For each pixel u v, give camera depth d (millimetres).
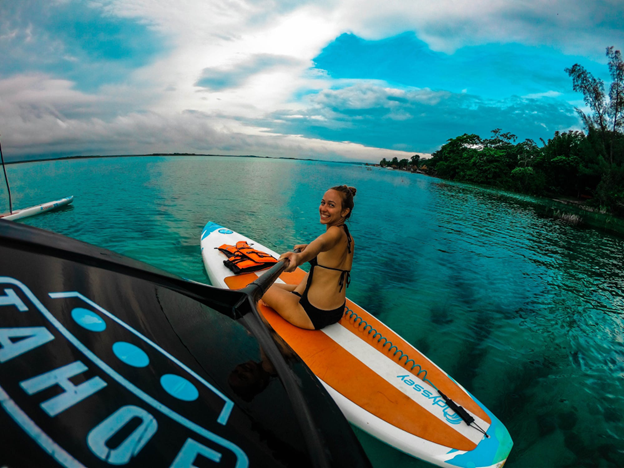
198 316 787
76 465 378
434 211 15992
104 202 11023
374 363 2725
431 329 4250
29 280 555
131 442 445
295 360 870
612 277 7477
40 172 22703
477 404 2557
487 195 29922
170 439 484
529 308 5168
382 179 39594
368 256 7262
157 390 536
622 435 2660
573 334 4426
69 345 499
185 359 638
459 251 8453
